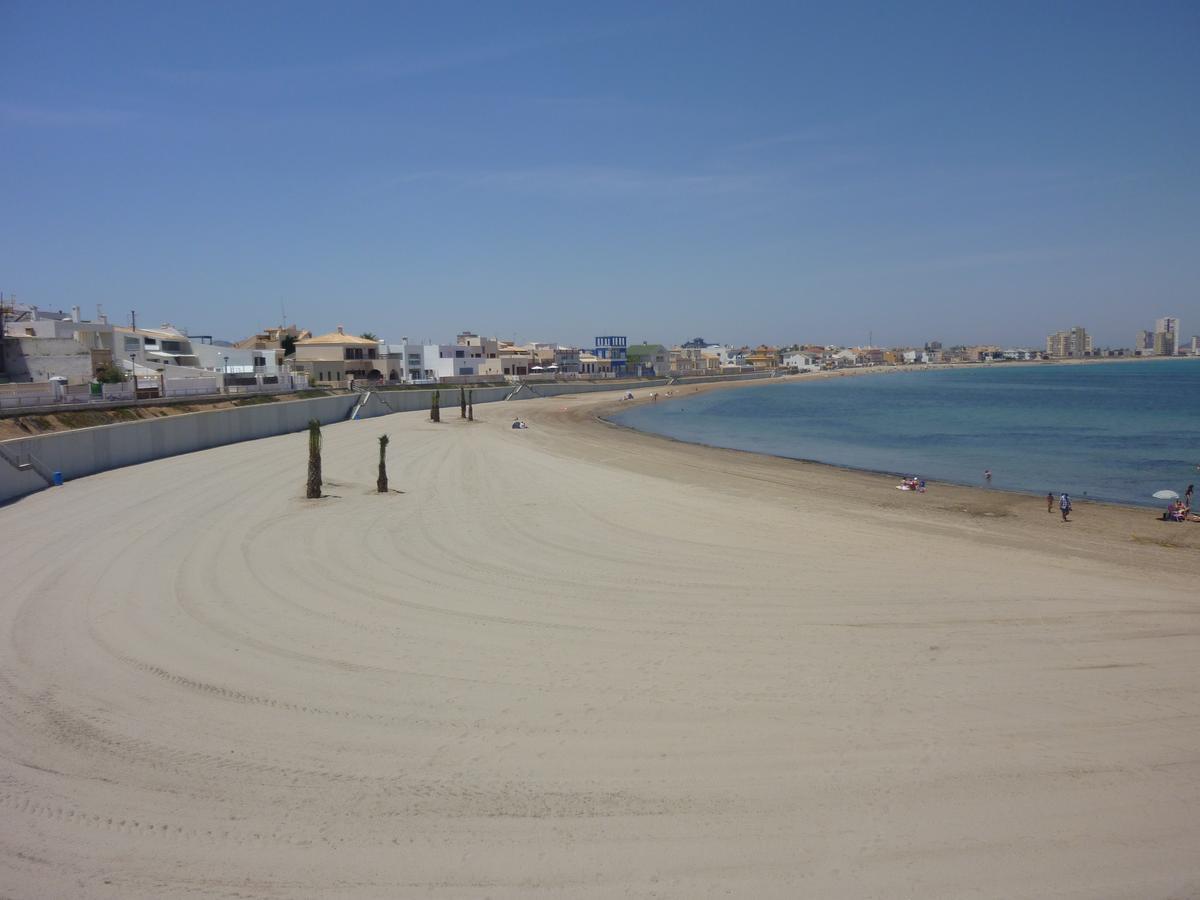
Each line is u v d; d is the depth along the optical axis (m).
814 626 16.39
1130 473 45.22
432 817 9.70
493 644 15.36
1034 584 19.53
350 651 14.95
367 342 112.44
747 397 142.00
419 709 12.57
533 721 12.18
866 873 8.67
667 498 32.81
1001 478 43.34
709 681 13.61
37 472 32.25
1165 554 23.61
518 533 25.16
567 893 8.38
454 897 8.32
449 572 20.41
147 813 9.73
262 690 13.22
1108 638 15.65
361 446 51.38
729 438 69.31
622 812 9.79
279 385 73.38
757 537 25.09
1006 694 13.06
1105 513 31.62
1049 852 9.02
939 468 47.66
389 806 9.92
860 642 15.46
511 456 48.06
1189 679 13.64
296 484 34.38
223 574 19.89
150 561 21.02
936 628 16.23
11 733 11.64
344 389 88.31
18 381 60.09
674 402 126.00
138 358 79.69
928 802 9.98
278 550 22.38
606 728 11.94
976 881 8.55
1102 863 8.84
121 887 8.41
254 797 10.10
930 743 11.45
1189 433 68.44
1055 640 15.53
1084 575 20.56
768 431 76.44
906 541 24.78
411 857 8.95
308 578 19.66
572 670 14.10
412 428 66.75
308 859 8.91
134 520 26.16
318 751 11.27
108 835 9.29
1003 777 10.55
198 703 12.72
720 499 32.97
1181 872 8.68
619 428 78.12
